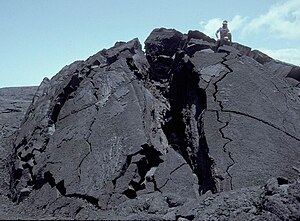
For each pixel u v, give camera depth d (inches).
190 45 382.0
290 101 321.7
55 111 383.9
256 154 257.8
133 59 405.4
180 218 205.9
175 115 351.3
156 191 257.3
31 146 359.3
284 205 189.5
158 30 465.1
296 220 182.5
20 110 593.9
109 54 415.8
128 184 264.2
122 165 275.7
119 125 312.2
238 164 249.0
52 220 217.8
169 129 347.9
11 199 319.9
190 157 289.1
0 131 487.5
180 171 269.0
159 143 316.2
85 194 262.4
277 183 211.5
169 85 386.3
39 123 377.4
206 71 328.8
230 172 243.4
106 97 351.9
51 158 311.9
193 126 307.1
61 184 282.2
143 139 289.6
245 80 324.2
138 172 274.5
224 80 319.6
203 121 288.2
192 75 338.3
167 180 262.1
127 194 262.1
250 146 263.6
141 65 412.5
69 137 326.6
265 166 249.3
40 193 290.0
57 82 446.0
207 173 259.0
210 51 370.3
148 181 268.4
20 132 411.8
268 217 187.3
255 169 246.1
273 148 265.0
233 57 352.2
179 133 336.5
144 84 390.0
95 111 342.3
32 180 322.0
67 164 296.0
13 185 334.3
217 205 205.3
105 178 271.9
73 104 370.0
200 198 225.9
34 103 453.7
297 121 297.7
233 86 314.8
